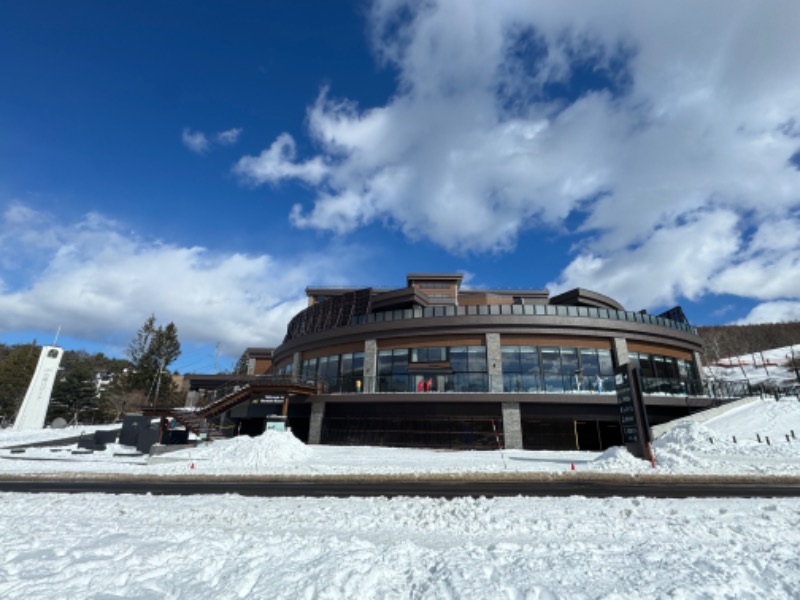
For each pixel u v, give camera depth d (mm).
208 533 8164
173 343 76438
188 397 55688
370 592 5520
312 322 42688
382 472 18141
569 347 32781
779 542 7668
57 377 70250
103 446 29984
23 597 5359
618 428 31234
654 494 13156
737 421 26547
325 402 33188
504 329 32562
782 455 19688
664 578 5832
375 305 45562
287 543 7391
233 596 5398
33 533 8242
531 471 17688
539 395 29547
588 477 16703
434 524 9133
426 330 33531
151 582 5812
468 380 31625
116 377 76312
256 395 31688
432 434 30438
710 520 9109
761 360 91500
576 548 7281
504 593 5328
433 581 5773
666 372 35250
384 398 31031
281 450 23328
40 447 31812
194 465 21141
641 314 35562
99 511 10508
